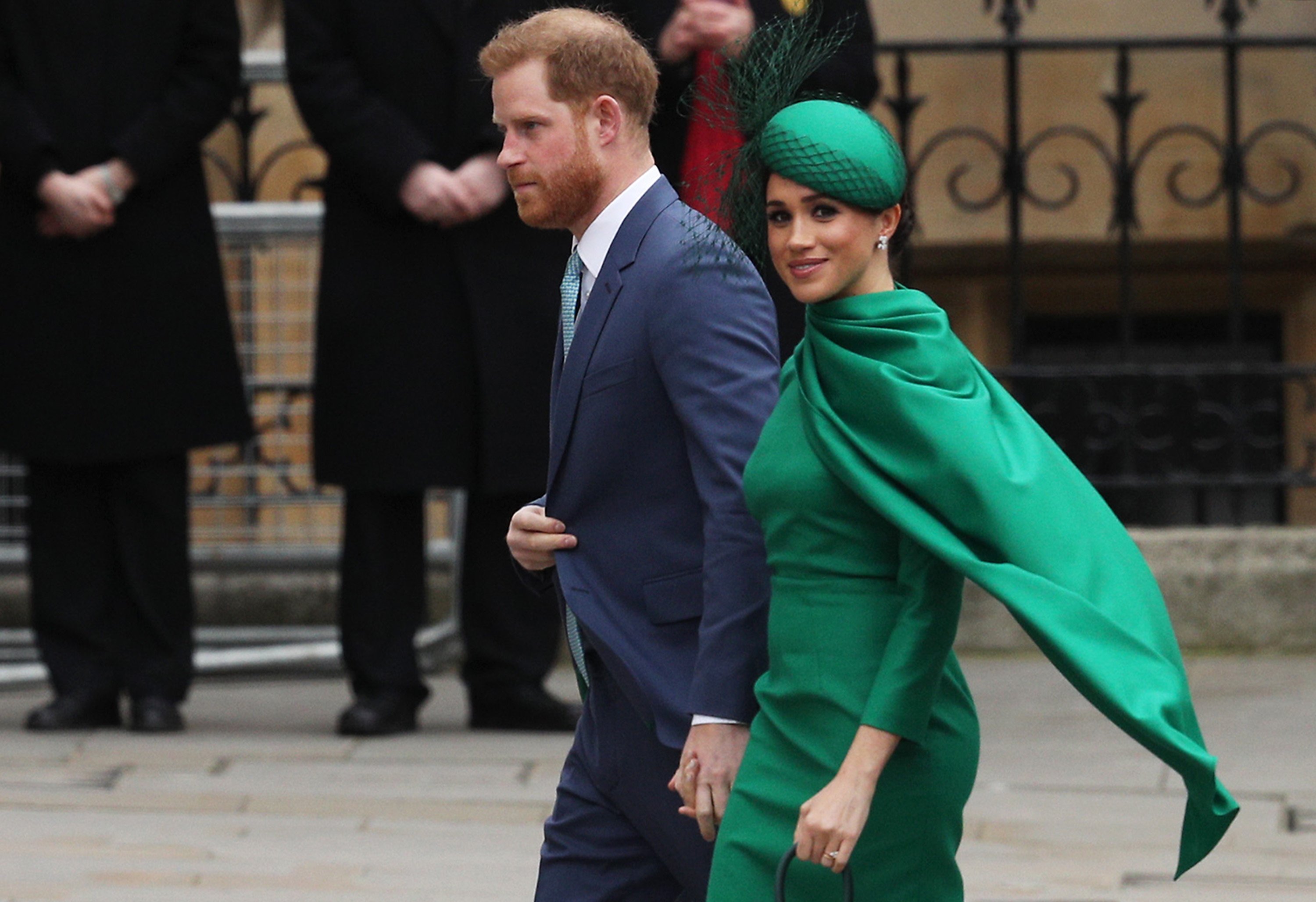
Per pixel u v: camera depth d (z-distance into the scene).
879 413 9.77
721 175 10.76
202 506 26.14
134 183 21.61
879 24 30.17
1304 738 21.36
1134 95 26.50
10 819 18.61
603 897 11.92
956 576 9.77
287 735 22.14
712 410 10.95
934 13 30.09
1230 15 26.09
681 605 11.26
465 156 21.19
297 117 28.72
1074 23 29.92
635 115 11.61
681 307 11.09
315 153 28.84
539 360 21.30
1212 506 31.00
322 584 26.47
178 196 22.08
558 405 11.59
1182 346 32.06
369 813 18.89
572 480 11.54
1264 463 30.92
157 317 21.94
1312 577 26.14
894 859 10.10
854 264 9.98
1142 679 9.17
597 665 11.78
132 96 21.70
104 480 22.38
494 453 21.14
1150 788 19.55
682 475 11.27
